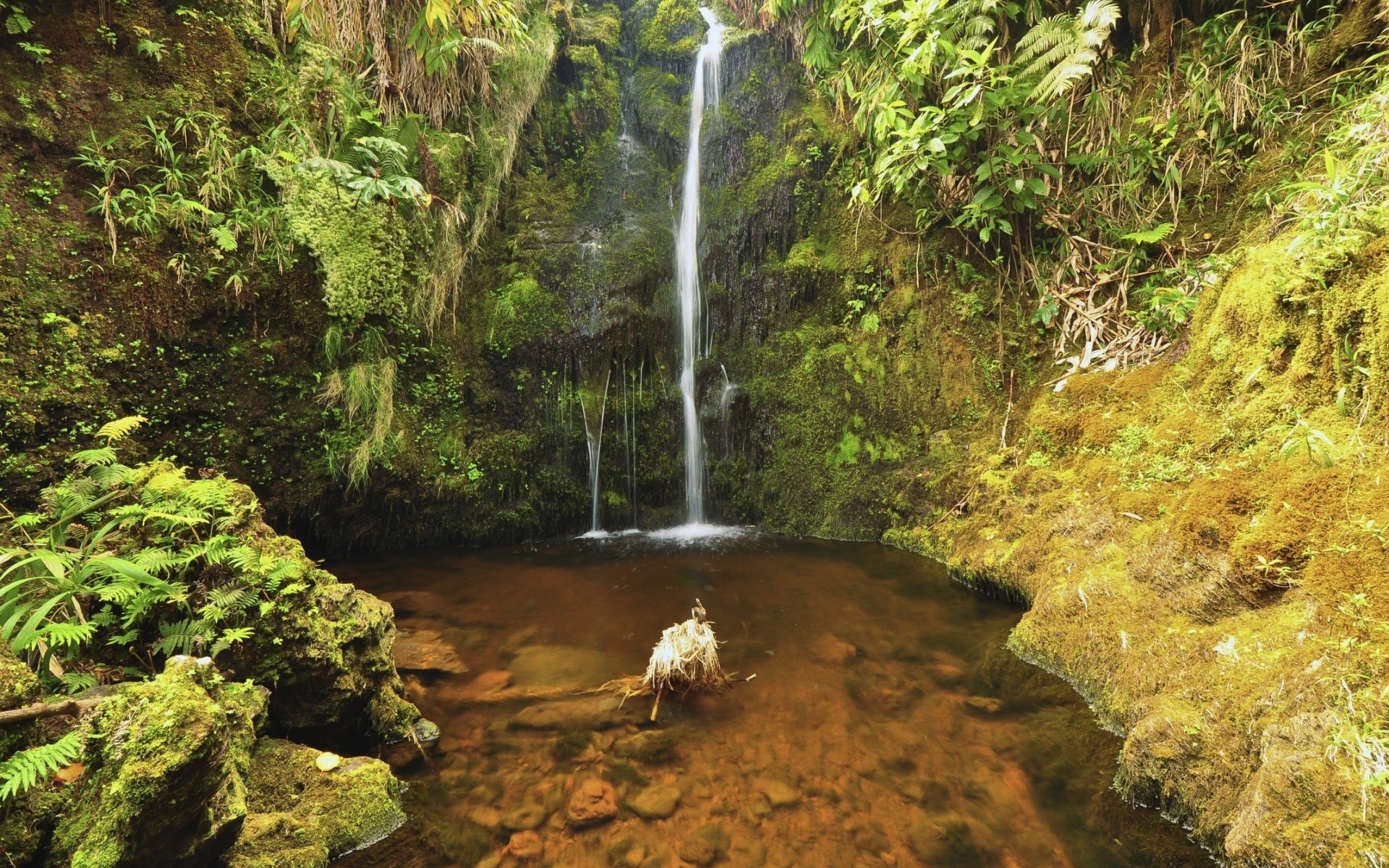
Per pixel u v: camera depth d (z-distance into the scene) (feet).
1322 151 14.26
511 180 23.53
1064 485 14.01
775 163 23.61
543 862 7.29
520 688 11.13
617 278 22.07
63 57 14.17
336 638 9.15
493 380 21.31
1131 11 19.25
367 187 17.39
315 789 7.73
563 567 17.70
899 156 17.70
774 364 22.27
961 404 19.33
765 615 14.10
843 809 8.05
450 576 17.04
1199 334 13.17
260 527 9.82
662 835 7.70
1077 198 18.52
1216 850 6.97
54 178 13.76
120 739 5.36
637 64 27.91
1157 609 9.80
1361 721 6.07
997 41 18.67
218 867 6.42
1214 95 16.85
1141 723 8.21
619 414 21.74
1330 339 9.16
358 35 19.40
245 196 16.40
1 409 12.25
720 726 9.92
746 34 25.53
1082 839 7.41
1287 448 8.89
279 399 16.92
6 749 5.44
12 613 7.21
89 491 9.49
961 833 7.59
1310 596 7.43
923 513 18.51
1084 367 16.62
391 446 18.60
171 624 8.14
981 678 11.16
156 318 14.75
